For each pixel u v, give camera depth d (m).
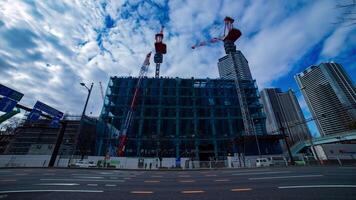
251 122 67.44
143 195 7.59
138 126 67.25
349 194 6.73
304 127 59.09
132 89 75.88
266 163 36.31
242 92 75.25
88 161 35.44
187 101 74.88
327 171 14.99
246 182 10.64
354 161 32.38
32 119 21.95
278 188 8.40
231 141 62.38
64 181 11.52
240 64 124.31
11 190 8.44
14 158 32.12
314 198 6.39
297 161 34.81
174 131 67.50
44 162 32.06
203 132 68.94
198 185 10.12
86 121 67.00
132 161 37.91
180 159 38.78
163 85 78.38
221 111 73.38
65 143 55.69
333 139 47.78
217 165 36.88
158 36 118.94
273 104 56.59
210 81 80.50
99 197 7.18
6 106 17.91
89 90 33.81
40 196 7.25
